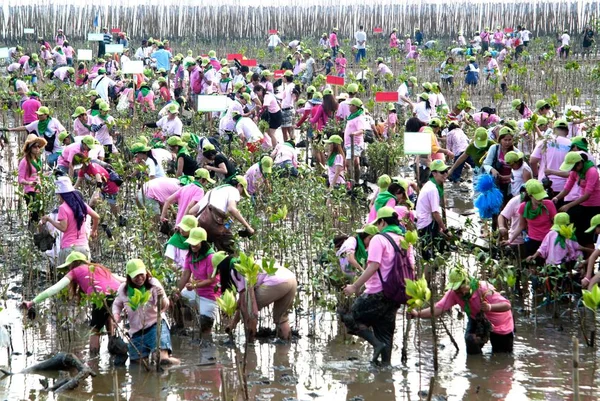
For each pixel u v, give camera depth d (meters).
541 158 14.21
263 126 21.16
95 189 15.99
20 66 34.06
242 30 51.47
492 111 20.47
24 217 17.06
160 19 51.25
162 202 14.50
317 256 12.55
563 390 9.20
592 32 44.19
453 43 47.88
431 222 12.62
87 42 46.66
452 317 11.63
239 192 12.83
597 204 12.78
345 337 11.04
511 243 12.53
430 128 17.69
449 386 9.38
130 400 9.23
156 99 28.75
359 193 15.92
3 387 9.70
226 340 11.05
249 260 8.35
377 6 51.91
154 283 10.09
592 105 28.12
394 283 9.74
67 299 11.47
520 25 48.16
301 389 9.42
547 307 12.07
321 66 41.09
